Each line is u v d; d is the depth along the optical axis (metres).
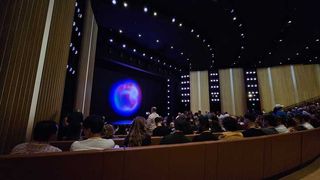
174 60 14.39
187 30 9.34
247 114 3.99
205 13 8.12
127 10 7.80
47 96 3.75
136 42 11.15
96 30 8.82
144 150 1.96
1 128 2.33
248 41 10.62
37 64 3.18
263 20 8.46
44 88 3.56
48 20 3.52
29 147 1.77
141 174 1.92
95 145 1.92
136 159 1.91
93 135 2.03
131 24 9.01
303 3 7.20
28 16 2.83
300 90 14.11
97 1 7.26
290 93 14.30
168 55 13.26
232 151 2.67
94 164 1.69
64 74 4.88
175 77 16.56
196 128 5.00
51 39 3.73
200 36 9.98
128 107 12.98
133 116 13.28
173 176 2.12
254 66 15.45
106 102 11.70
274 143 3.26
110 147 1.99
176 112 16.14
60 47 4.32
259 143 3.02
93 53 8.42
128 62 12.13
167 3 7.54
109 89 11.95
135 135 2.59
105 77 11.80
